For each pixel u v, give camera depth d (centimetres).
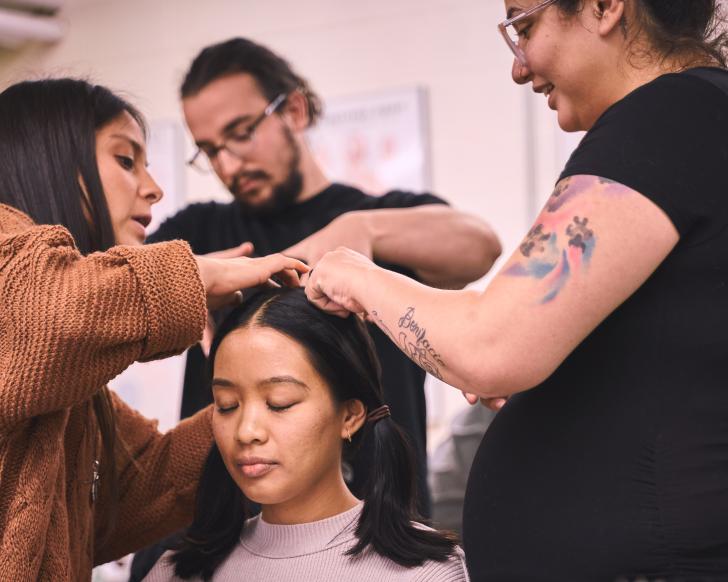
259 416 141
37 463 126
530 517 116
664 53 117
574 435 114
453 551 145
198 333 126
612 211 107
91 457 147
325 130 373
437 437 357
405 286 123
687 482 108
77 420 143
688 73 113
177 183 403
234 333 144
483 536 121
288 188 214
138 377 409
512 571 117
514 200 346
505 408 125
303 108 222
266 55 216
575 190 110
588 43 116
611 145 110
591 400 113
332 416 145
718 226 108
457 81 355
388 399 192
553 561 114
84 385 121
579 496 112
